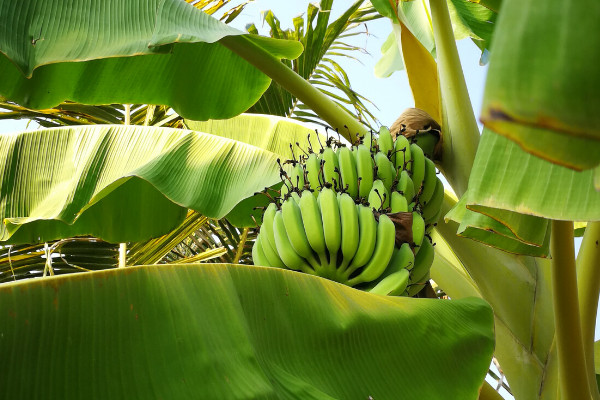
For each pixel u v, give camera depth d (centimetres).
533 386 192
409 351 160
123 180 227
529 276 198
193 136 240
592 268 180
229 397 136
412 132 209
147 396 133
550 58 69
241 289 148
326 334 153
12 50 180
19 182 233
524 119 67
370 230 177
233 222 239
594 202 148
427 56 219
